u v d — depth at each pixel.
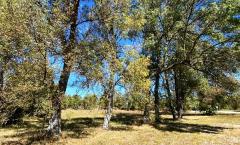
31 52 20.06
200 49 35.81
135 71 29.77
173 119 51.91
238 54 33.78
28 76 20.19
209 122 47.41
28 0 20.28
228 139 26.41
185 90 55.59
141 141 24.14
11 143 22.19
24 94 20.11
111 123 37.72
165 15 36.81
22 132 27.75
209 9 33.12
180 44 36.47
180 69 46.38
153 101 39.50
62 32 21.50
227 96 57.56
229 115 71.81
